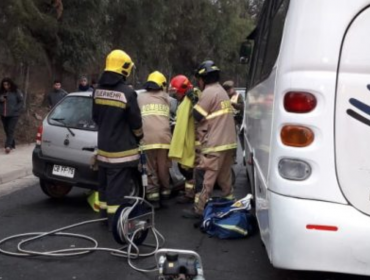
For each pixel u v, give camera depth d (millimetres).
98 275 4793
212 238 5977
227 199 6531
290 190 3635
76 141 6895
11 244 5641
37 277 4723
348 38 3557
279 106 3715
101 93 5730
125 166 5719
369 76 3545
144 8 22312
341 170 3576
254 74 7223
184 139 6930
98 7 16984
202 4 30875
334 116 3570
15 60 14766
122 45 22688
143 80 26734
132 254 5207
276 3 5016
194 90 6965
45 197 8031
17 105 12016
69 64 17281
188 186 7590
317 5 3594
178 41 31703
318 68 3588
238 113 11305
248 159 7391
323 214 3549
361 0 3533
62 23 16141
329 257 3555
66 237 5914
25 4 13391
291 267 3641
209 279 4754
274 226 3719
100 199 6055
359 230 3508
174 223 6586
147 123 7016
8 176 9430
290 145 3641
